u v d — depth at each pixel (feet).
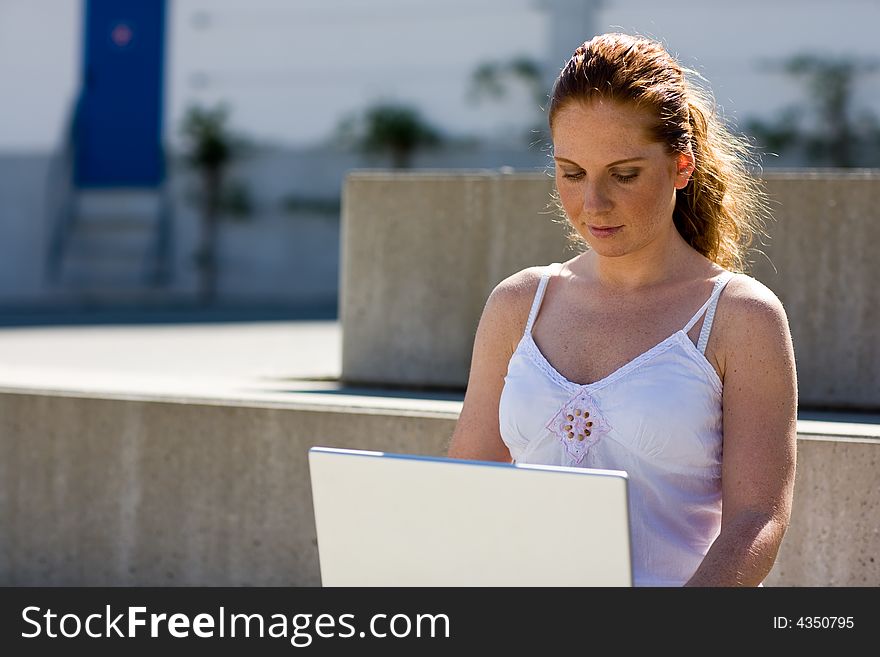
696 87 15.14
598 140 13.01
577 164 13.25
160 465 23.95
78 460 24.53
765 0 89.51
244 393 24.62
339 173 102.99
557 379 13.91
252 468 23.30
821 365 24.84
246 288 105.29
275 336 48.62
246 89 104.63
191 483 23.76
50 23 107.04
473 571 10.96
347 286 28.02
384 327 27.78
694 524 13.57
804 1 88.69
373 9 101.14
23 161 107.45
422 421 22.00
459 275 27.27
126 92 106.93
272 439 23.12
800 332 24.93
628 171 13.08
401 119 99.81
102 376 28.55
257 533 23.32
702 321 13.55
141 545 24.13
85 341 45.88
